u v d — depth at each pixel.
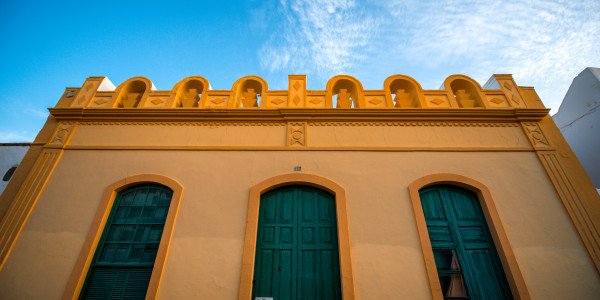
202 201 4.71
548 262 4.15
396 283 4.02
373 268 4.12
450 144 5.34
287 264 4.29
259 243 4.44
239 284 4.03
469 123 5.61
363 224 4.47
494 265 4.29
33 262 4.25
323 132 5.52
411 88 6.38
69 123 5.74
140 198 4.90
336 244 4.43
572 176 4.89
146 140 5.46
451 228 4.57
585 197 4.66
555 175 4.90
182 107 6.06
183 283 4.05
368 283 4.00
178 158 5.20
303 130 5.53
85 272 4.20
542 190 4.78
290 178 4.90
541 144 5.30
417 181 4.87
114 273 4.27
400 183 4.87
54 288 4.06
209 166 5.09
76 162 5.19
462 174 4.96
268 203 4.81
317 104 6.00
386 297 3.92
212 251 4.28
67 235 4.47
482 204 4.76
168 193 4.91
